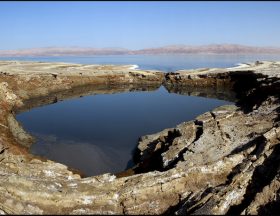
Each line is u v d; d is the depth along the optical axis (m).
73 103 61.81
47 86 69.19
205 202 20.66
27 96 63.12
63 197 21.44
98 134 42.97
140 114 53.12
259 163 23.48
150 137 36.78
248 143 27.48
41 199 21.19
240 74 72.38
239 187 21.70
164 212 21.95
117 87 80.19
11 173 25.17
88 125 47.09
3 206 20.66
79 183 23.58
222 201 20.47
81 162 34.16
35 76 68.69
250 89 60.75
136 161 34.00
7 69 75.50
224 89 74.00
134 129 45.03
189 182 23.69
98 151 36.94
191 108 56.94
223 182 23.53
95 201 21.81
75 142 39.91
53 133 43.47
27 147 38.19
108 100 64.69
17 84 64.00
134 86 81.62
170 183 23.20
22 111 55.25
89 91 74.31
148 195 22.61
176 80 82.19
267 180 21.64
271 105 37.28
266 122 31.64
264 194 19.94
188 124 34.56
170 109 56.44
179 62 168.38
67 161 34.38
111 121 49.06
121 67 99.00
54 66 89.81
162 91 74.56
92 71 82.25
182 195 22.73
